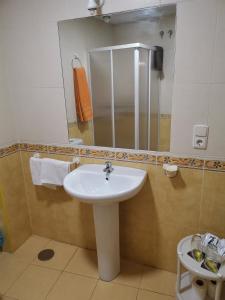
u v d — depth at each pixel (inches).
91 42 60.1
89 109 65.6
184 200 62.0
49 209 81.5
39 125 72.4
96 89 63.4
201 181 58.7
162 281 67.6
